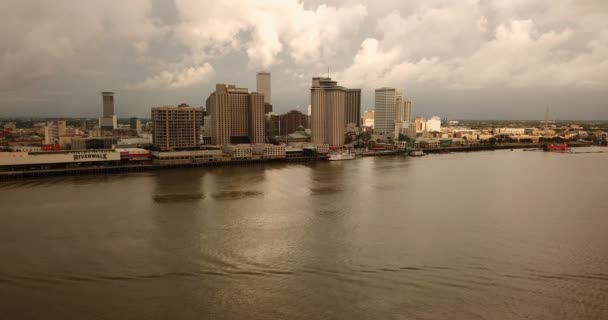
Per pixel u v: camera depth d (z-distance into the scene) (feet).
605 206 586.45
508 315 292.40
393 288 330.13
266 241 435.12
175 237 447.42
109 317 289.33
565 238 443.32
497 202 615.16
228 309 300.20
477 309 299.79
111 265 372.79
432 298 314.55
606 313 295.69
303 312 295.89
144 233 460.55
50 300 311.68
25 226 486.38
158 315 292.20
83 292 323.98
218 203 609.01
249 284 337.93
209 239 440.86
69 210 562.66
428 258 387.75
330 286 334.03
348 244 426.10
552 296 317.83
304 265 372.99
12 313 293.43
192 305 305.32
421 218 523.70
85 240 437.58
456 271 360.07
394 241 434.71
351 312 295.28
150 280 343.87
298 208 577.84
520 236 450.71
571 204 599.98
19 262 379.14
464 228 480.23
